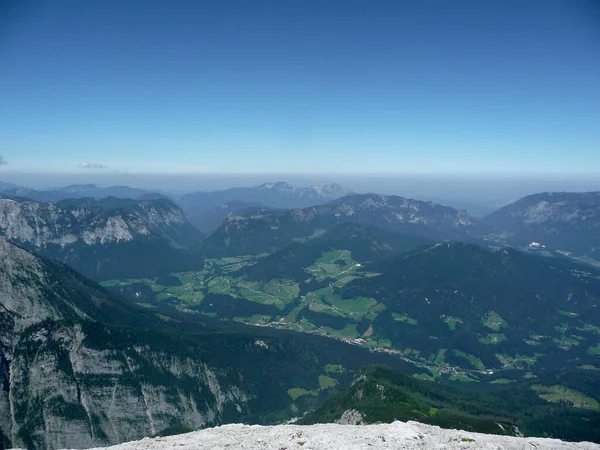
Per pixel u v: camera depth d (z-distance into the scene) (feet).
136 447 278.67
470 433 294.46
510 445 270.67
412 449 238.68
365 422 489.67
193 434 311.06
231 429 321.11
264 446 256.73
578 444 289.12
